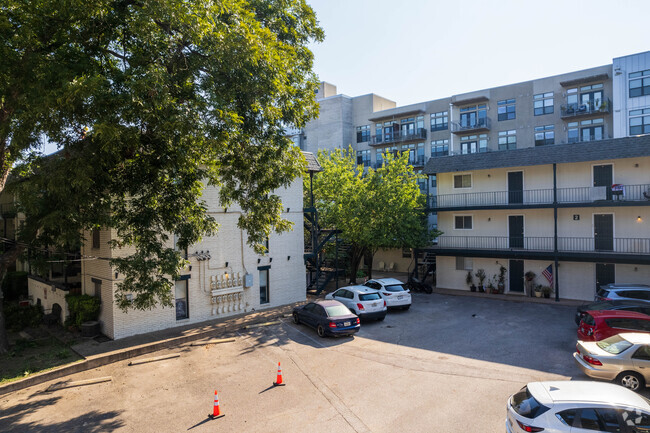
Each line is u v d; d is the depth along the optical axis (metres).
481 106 42.16
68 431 8.88
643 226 21.41
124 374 12.35
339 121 52.00
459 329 16.67
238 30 11.04
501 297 23.69
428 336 15.72
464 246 26.75
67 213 10.88
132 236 12.50
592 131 36.47
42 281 20.72
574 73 37.28
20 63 10.46
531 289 23.86
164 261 11.58
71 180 10.03
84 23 10.37
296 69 15.39
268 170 13.38
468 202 26.73
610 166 22.30
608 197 22.08
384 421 8.98
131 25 10.35
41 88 9.61
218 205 18.97
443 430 8.52
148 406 10.07
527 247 24.67
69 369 12.50
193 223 12.84
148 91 9.80
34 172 13.47
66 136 10.64
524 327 16.83
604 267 22.28
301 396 10.45
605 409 6.71
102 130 8.97
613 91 34.31
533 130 39.38
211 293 18.50
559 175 23.80
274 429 8.76
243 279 19.80
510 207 23.94
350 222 25.48
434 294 25.14
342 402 10.02
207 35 10.90
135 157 11.84
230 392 10.80
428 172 27.39
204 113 11.26
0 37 10.07
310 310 16.86
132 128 10.30
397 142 47.47
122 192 11.70
